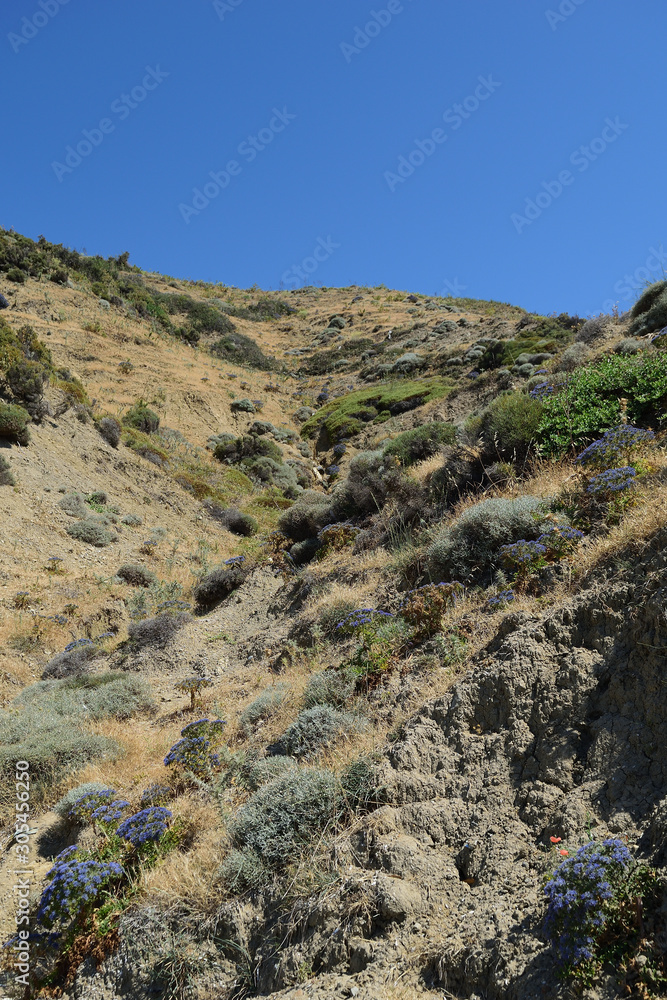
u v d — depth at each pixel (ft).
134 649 37.32
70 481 66.59
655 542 16.92
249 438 105.40
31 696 32.48
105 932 16.17
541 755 14.70
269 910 14.60
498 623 20.47
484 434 35.68
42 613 43.78
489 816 14.15
